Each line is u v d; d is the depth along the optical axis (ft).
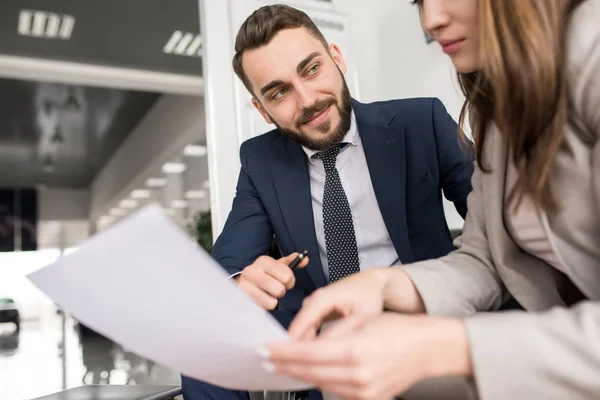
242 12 8.11
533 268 2.12
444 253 4.19
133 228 1.07
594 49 1.53
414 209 4.02
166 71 18.17
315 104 3.57
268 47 3.49
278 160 4.12
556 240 1.80
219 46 8.09
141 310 1.26
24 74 16.80
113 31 15.19
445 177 4.27
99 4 13.53
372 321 1.37
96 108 26.68
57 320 33.60
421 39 7.86
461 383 1.57
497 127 1.93
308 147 3.86
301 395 3.61
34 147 33.83
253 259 3.93
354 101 4.24
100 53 16.62
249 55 3.58
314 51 3.54
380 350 1.21
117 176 37.93
